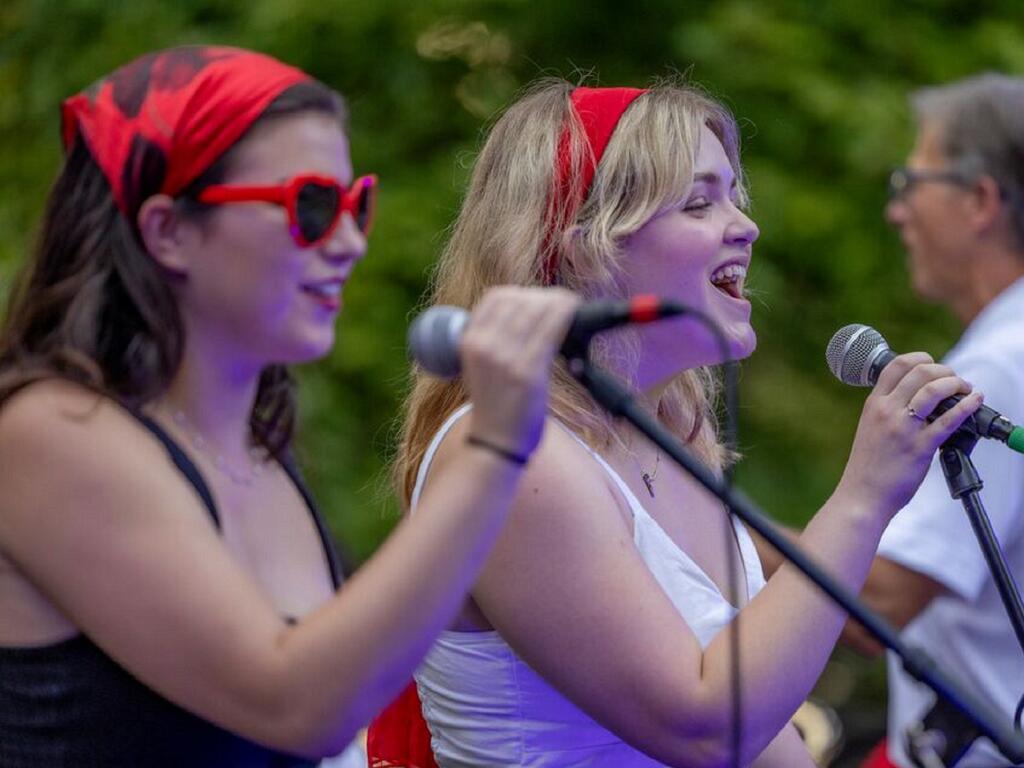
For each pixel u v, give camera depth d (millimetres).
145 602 5988
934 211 12234
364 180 6691
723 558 8531
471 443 5973
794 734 8727
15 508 6129
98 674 6227
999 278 12094
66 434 6098
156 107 6293
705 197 8258
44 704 6254
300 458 7836
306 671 5824
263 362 6629
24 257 6559
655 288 8148
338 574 7352
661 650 7293
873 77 18625
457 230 8719
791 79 17953
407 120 18000
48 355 6309
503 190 8398
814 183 18266
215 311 6422
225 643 5926
